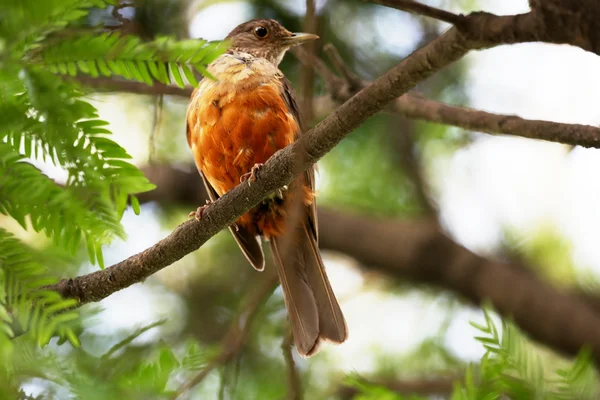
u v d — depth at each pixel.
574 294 16.44
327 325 10.88
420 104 10.80
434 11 6.44
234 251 15.36
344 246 16.34
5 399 4.86
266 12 14.61
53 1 4.15
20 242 5.30
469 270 15.91
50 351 5.92
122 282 8.51
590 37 6.04
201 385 9.88
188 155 16.38
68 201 5.46
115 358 6.46
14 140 5.19
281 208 10.70
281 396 9.87
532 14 6.18
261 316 13.09
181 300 14.56
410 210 16.58
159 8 13.16
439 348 14.85
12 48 4.57
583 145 8.34
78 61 4.80
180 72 4.93
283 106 10.74
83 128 5.18
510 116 9.66
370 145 15.84
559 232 16.52
